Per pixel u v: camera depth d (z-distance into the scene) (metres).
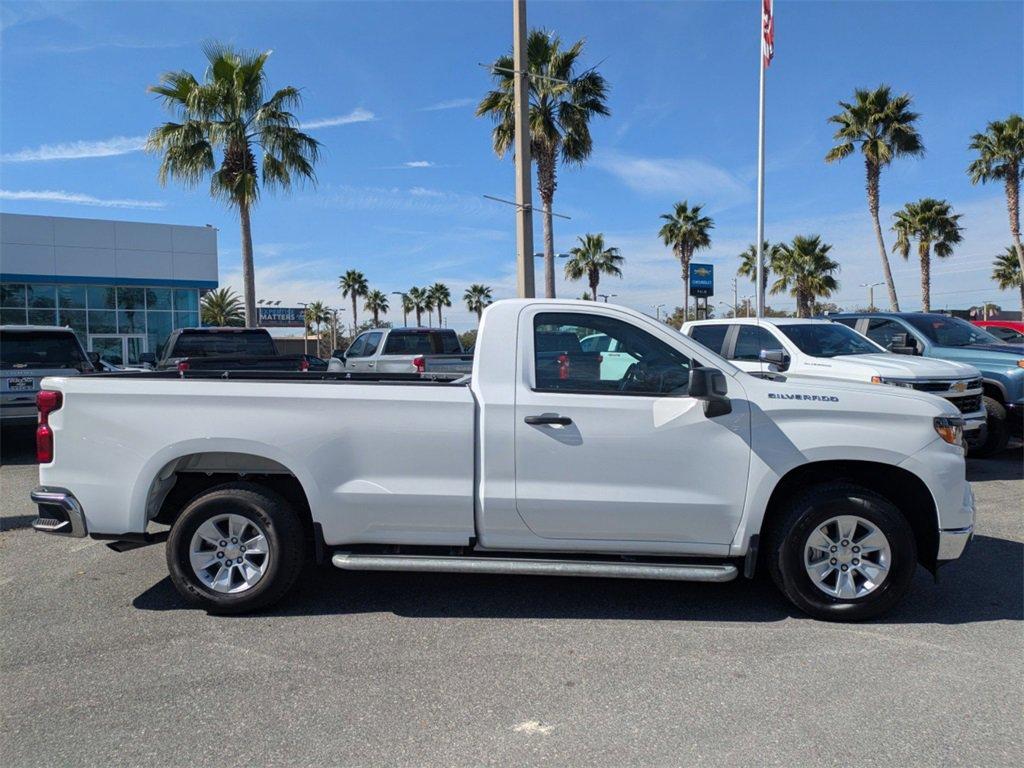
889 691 3.70
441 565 4.55
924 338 11.04
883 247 31.56
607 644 4.28
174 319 31.62
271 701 3.63
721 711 3.52
